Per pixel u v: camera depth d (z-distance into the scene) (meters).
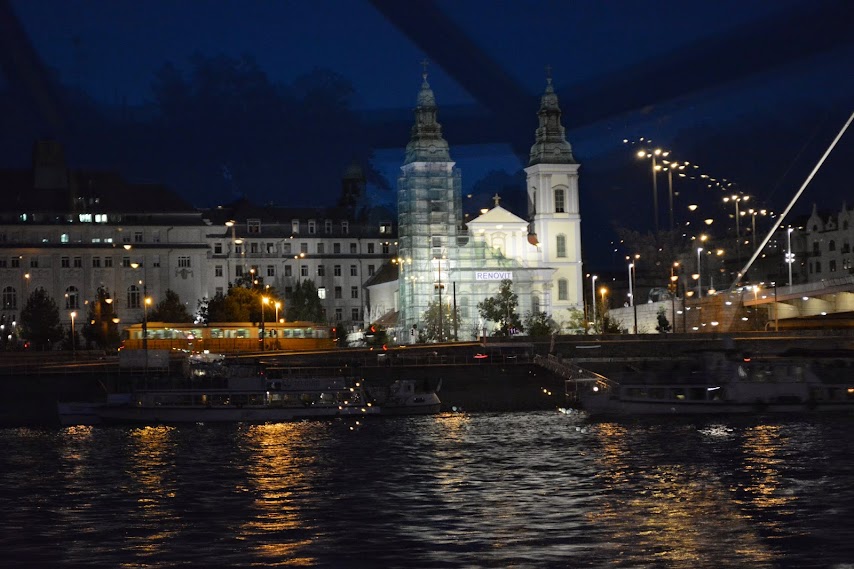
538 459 81.62
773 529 56.19
